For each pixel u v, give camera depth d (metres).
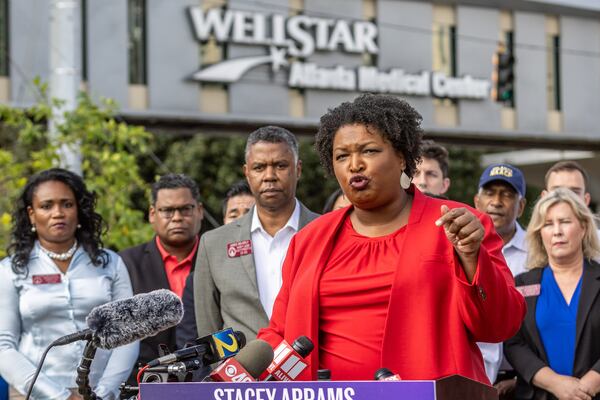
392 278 3.47
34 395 5.32
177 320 3.54
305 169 26.12
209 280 5.66
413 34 25.25
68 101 10.67
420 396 2.64
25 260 5.66
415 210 3.58
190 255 6.98
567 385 6.00
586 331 6.12
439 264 3.43
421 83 25.11
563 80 27.97
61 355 5.54
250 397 2.79
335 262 3.62
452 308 3.41
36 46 19.83
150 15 21.80
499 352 6.19
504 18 27.06
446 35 26.08
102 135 10.34
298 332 3.58
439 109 25.84
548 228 6.35
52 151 10.16
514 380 6.63
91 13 20.88
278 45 23.17
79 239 5.82
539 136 27.16
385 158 3.51
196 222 7.04
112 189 10.05
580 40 28.23
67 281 5.66
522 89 27.16
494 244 3.50
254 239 5.75
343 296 3.55
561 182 7.57
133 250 7.06
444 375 3.36
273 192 5.66
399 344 3.39
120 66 21.17
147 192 10.59
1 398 6.35
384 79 24.53
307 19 23.52
